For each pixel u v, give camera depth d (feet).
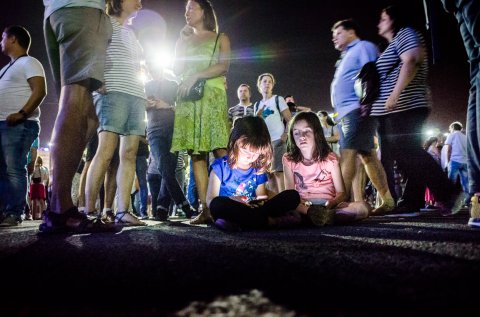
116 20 10.32
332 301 2.39
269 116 15.97
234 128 9.20
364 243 5.10
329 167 10.05
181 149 10.77
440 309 2.19
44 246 5.34
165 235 6.78
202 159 11.03
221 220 7.51
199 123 10.74
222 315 2.15
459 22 7.55
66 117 7.03
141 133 10.48
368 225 8.74
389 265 3.51
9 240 6.23
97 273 3.38
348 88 12.39
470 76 7.50
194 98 10.70
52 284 2.98
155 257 4.18
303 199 9.94
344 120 12.30
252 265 3.64
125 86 9.96
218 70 10.92
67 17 7.06
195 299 2.50
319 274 3.18
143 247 5.06
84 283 3.00
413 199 12.42
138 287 2.85
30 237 6.68
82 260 4.07
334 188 10.21
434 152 27.50
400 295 2.49
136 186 23.02
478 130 7.06
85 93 7.23
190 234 6.92
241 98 18.61
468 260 3.69
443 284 2.76
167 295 2.61
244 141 8.92
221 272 3.34
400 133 11.87
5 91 11.96
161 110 14.23
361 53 12.45
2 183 12.04
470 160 7.74
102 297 2.59
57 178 7.16
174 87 14.46
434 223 9.06
